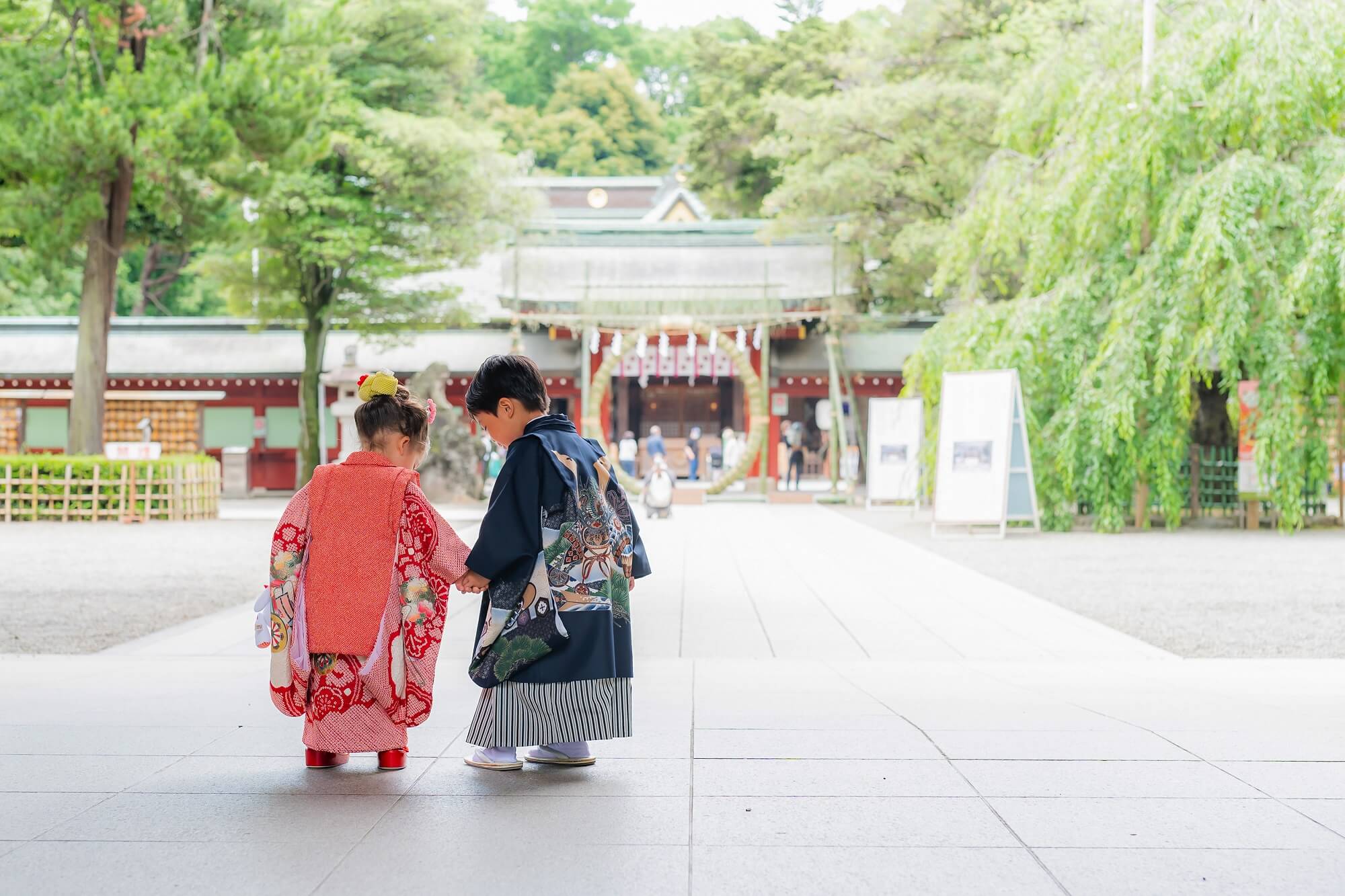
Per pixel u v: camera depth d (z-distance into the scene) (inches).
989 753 180.1
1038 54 984.9
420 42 1266.0
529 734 162.4
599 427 1327.5
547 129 2436.0
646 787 159.9
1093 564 569.9
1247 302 698.8
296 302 1295.5
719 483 1302.9
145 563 573.6
